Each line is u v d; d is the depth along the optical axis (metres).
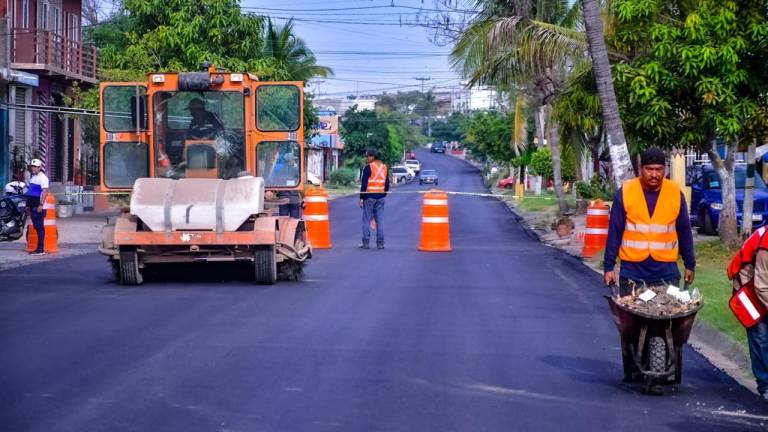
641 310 9.18
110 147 17.61
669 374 9.37
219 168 17.62
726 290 15.62
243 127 17.62
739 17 19.83
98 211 42.84
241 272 18.59
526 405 9.01
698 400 9.32
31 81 35.53
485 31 28.14
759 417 8.71
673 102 20.72
